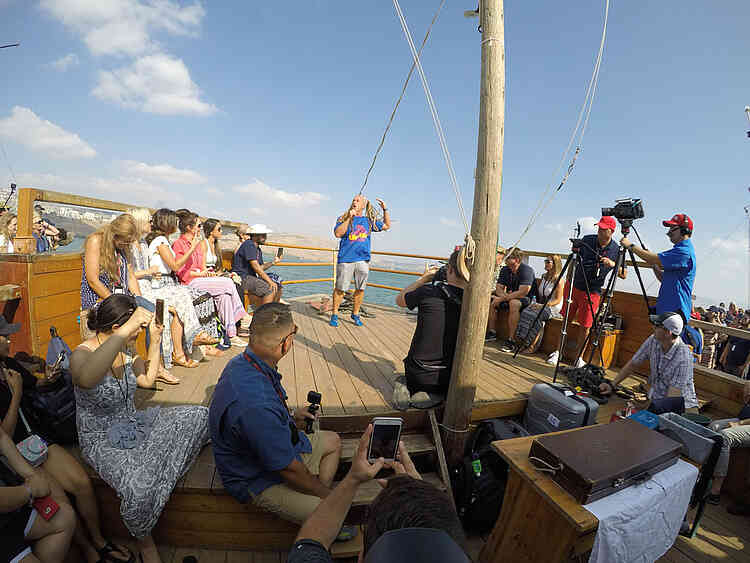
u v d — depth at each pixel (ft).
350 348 14.74
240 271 16.33
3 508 5.13
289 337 6.65
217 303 13.56
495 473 8.64
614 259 14.30
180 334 11.54
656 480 6.44
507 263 17.31
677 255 12.32
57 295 10.37
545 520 6.23
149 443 6.76
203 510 7.23
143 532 6.43
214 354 12.90
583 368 13.30
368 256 18.10
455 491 8.83
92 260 8.68
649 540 6.35
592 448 6.48
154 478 6.40
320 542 3.07
